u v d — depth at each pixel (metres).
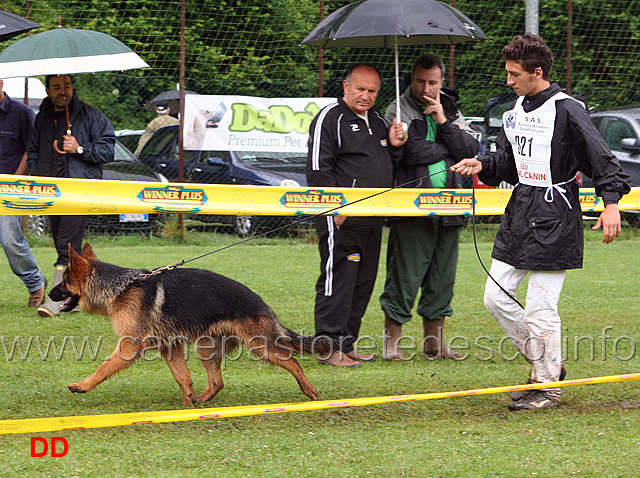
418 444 5.35
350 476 4.77
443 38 8.34
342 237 7.38
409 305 7.92
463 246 15.41
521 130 6.06
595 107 17.19
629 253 14.96
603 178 5.77
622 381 6.77
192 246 14.98
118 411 6.12
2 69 8.22
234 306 6.25
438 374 7.35
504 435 5.54
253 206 6.81
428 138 7.82
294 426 5.78
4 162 9.59
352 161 7.41
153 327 6.13
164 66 14.91
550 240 5.97
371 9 7.33
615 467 4.91
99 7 14.98
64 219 8.89
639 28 16.98
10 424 5.34
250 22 15.41
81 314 9.41
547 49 5.89
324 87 15.82
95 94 15.85
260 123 14.50
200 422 5.84
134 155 15.48
